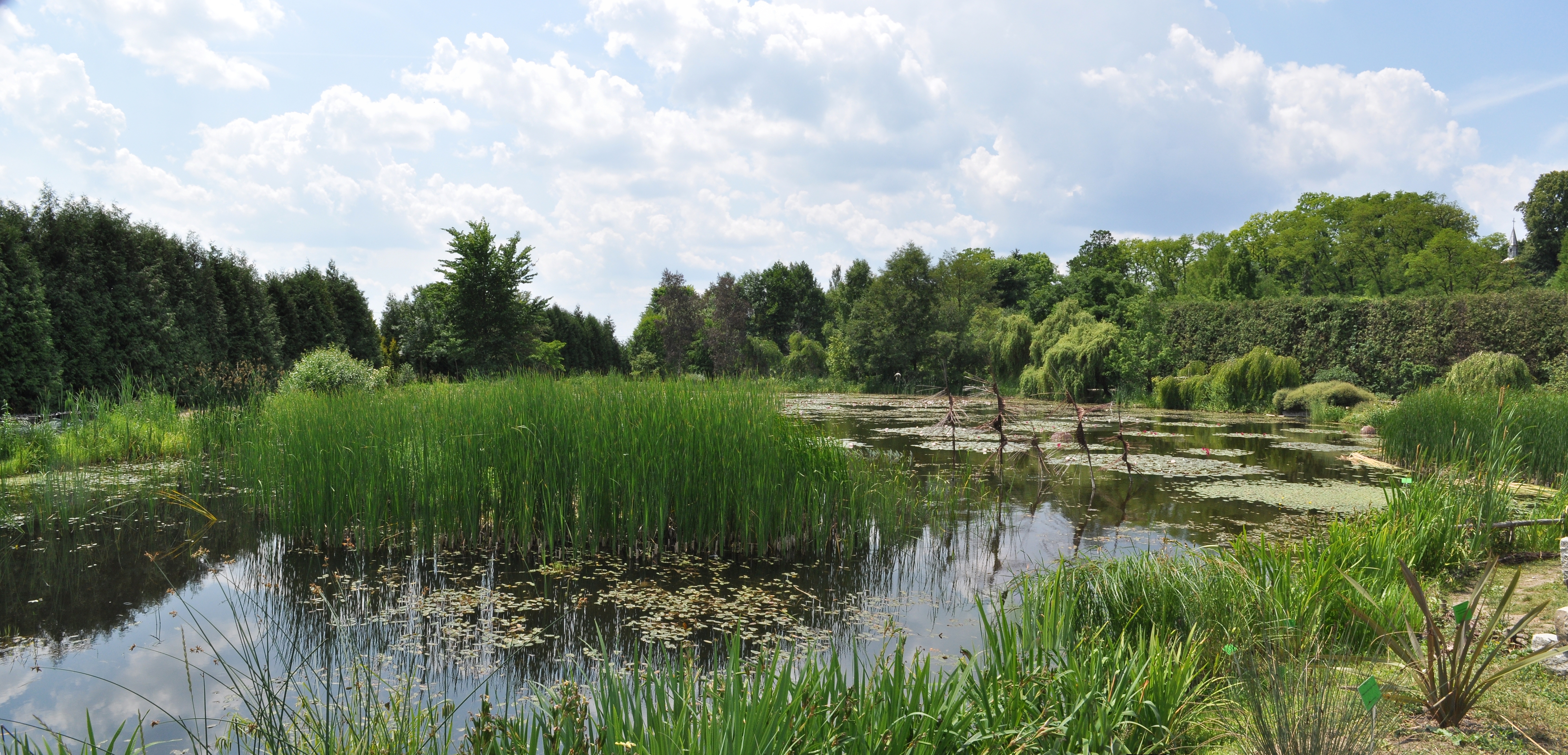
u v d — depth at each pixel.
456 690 3.84
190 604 5.20
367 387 14.84
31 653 4.34
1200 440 14.23
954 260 40.88
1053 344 27.75
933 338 32.56
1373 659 3.51
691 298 44.25
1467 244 34.09
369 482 6.45
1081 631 3.71
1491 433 7.70
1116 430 15.87
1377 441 14.01
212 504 8.14
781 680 2.42
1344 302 20.36
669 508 6.47
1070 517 7.78
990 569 6.01
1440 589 4.77
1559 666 3.20
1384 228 39.16
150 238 15.98
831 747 2.31
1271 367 20.64
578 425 6.53
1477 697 2.74
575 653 4.34
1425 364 18.25
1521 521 5.59
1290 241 42.09
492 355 27.66
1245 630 3.41
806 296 57.19
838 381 34.88
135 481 9.16
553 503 6.34
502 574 5.85
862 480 7.32
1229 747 2.73
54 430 10.31
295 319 20.86
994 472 10.62
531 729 2.69
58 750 2.65
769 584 5.68
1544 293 16.47
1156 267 52.94
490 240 27.84
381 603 5.21
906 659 4.18
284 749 2.69
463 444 6.59
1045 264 58.84
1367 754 2.36
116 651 4.37
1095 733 2.70
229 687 3.74
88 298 14.34
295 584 5.61
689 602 5.25
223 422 11.21
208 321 17.12
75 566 6.02
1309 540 5.15
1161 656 3.09
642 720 2.36
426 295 28.62
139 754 3.13
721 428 6.63
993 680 3.01
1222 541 6.62
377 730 2.78
